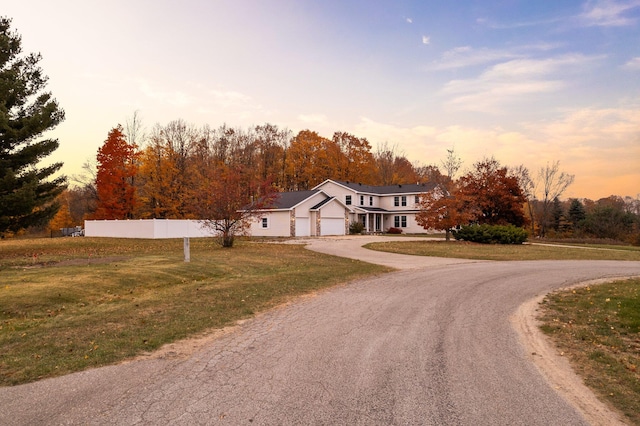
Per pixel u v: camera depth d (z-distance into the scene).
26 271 12.55
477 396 4.51
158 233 31.84
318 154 60.78
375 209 50.88
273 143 63.12
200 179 44.38
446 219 31.81
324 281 12.75
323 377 5.01
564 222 55.91
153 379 4.93
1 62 19.91
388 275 14.41
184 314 8.27
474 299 10.17
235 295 10.28
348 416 3.98
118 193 37.16
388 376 5.07
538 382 4.97
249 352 6.00
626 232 46.16
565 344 6.64
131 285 11.44
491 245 29.64
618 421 3.99
